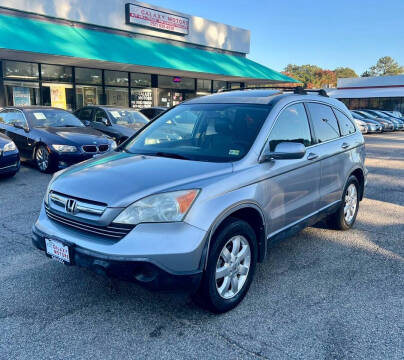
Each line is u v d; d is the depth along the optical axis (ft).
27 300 10.62
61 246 9.57
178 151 11.87
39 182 25.22
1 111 33.83
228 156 11.09
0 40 38.11
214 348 8.73
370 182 29.01
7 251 13.87
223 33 71.15
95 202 9.28
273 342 8.98
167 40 62.59
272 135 11.80
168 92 66.33
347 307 10.61
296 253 14.46
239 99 13.34
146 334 9.20
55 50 41.91
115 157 12.02
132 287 11.49
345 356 8.51
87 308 10.29
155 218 8.84
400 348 8.82
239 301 10.56
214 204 9.37
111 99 58.44
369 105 140.97
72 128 30.40
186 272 8.80
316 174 13.51
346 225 16.89
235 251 10.19
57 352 8.51
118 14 54.95
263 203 10.88
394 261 13.87
